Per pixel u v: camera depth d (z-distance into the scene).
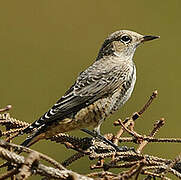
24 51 15.32
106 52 10.77
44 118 8.98
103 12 16.34
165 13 16.55
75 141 8.36
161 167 6.98
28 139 8.98
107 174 6.21
